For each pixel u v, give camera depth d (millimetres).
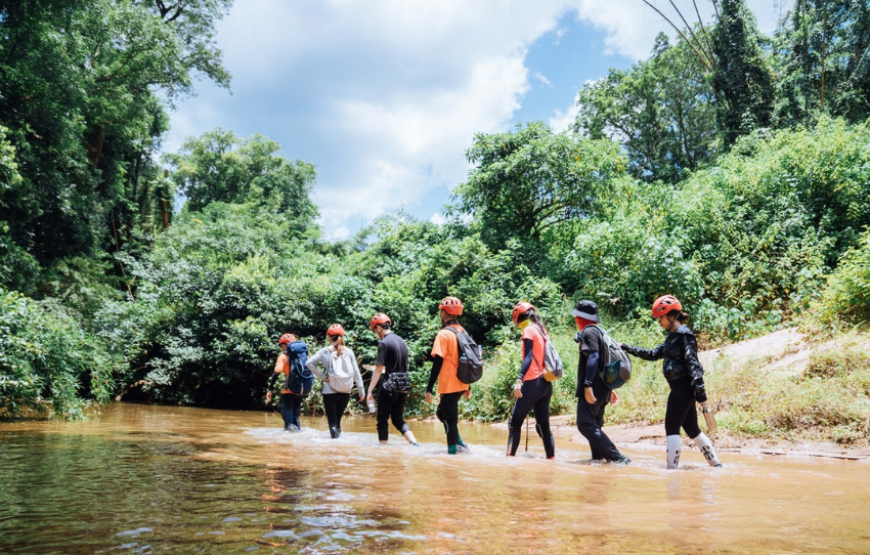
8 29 15211
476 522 2260
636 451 6277
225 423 9258
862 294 8719
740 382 7812
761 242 12734
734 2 26797
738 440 6434
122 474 3490
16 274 14766
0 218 15602
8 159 13633
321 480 3361
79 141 18875
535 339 5574
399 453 5297
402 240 20016
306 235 43250
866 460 5250
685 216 14320
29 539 1936
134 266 20688
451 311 5988
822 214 13109
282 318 15641
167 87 23203
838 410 6285
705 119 34406
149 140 28406
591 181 17500
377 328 6754
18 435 6250
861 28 27984
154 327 16703
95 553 1773
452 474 3766
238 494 2836
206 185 51031
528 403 5445
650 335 11055
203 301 16266
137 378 16859
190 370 15906
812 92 26969
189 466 3934
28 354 8688
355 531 2076
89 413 10398
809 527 2270
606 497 2959
